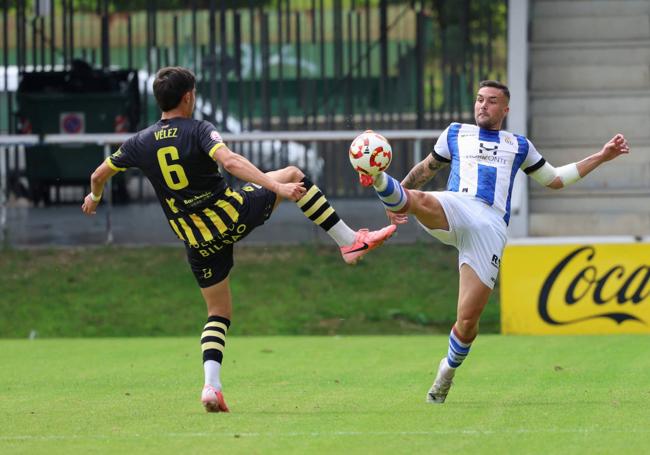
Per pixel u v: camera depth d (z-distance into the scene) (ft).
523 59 169.48
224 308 73.77
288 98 209.77
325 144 186.19
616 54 182.70
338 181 185.68
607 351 110.22
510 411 71.46
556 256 130.93
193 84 72.49
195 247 72.18
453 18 200.34
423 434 62.28
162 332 140.36
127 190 180.34
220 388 71.72
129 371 99.14
